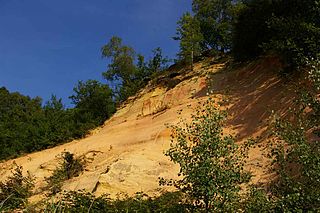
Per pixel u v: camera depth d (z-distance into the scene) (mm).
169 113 26203
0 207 8156
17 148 33375
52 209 8375
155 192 17578
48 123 34594
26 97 54188
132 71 44750
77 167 23906
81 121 34781
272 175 14844
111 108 35344
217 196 11227
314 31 17484
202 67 33812
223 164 11477
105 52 45969
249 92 23266
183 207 11906
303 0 20656
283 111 19469
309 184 10188
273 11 23922
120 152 23969
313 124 11945
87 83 36656
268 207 10297
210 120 11680
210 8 40094
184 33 35688
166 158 20391
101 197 15805
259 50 26750
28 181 22906
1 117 44656
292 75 21000
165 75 36531
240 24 27312
